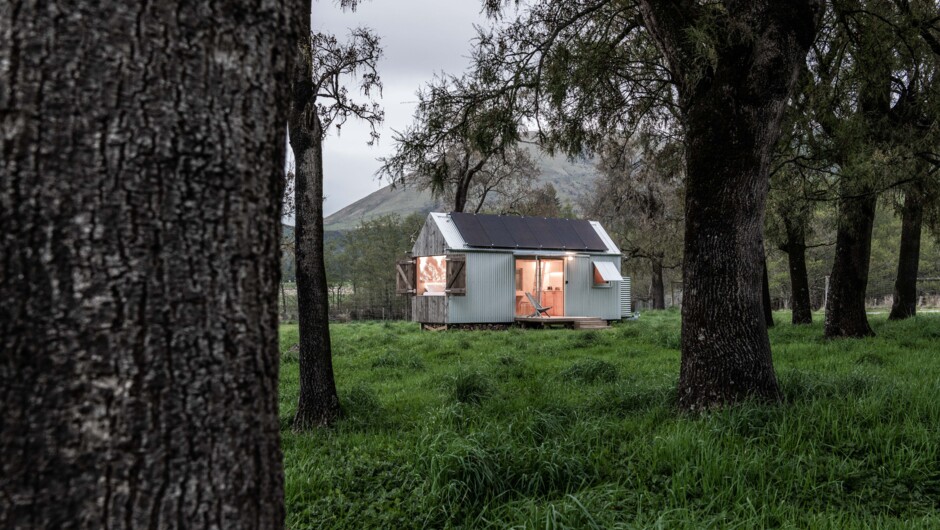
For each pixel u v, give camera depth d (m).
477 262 23.00
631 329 16.94
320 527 3.88
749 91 5.89
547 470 4.33
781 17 5.79
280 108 1.47
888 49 9.73
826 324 13.34
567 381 8.73
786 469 4.34
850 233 12.81
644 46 9.40
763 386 5.89
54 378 1.15
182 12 1.28
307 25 3.04
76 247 1.17
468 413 6.50
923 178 11.48
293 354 12.71
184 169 1.27
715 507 3.88
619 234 36.06
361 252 61.03
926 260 46.44
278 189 1.47
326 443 5.81
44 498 1.14
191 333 1.27
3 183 1.14
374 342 15.95
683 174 14.64
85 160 1.19
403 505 4.11
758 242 6.07
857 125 10.47
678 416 5.89
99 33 1.20
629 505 3.92
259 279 1.39
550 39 8.27
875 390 6.11
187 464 1.26
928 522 3.59
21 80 1.16
